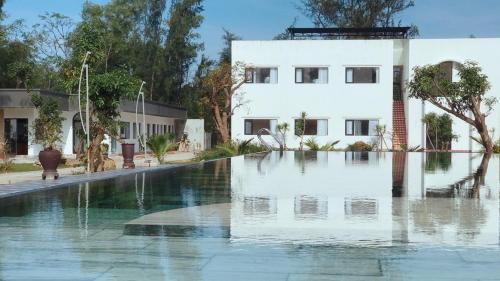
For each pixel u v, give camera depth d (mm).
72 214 6355
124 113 30266
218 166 15742
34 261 4109
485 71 31000
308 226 5570
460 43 31109
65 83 15711
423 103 30984
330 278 3678
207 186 9789
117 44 45719
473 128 30500
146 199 7832
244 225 5625
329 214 6387
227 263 4055
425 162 17859
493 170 14117
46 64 40531
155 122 37375
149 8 50781
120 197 8086
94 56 15547
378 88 31469
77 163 18766
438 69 26422
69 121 26797
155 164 18766
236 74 31797
